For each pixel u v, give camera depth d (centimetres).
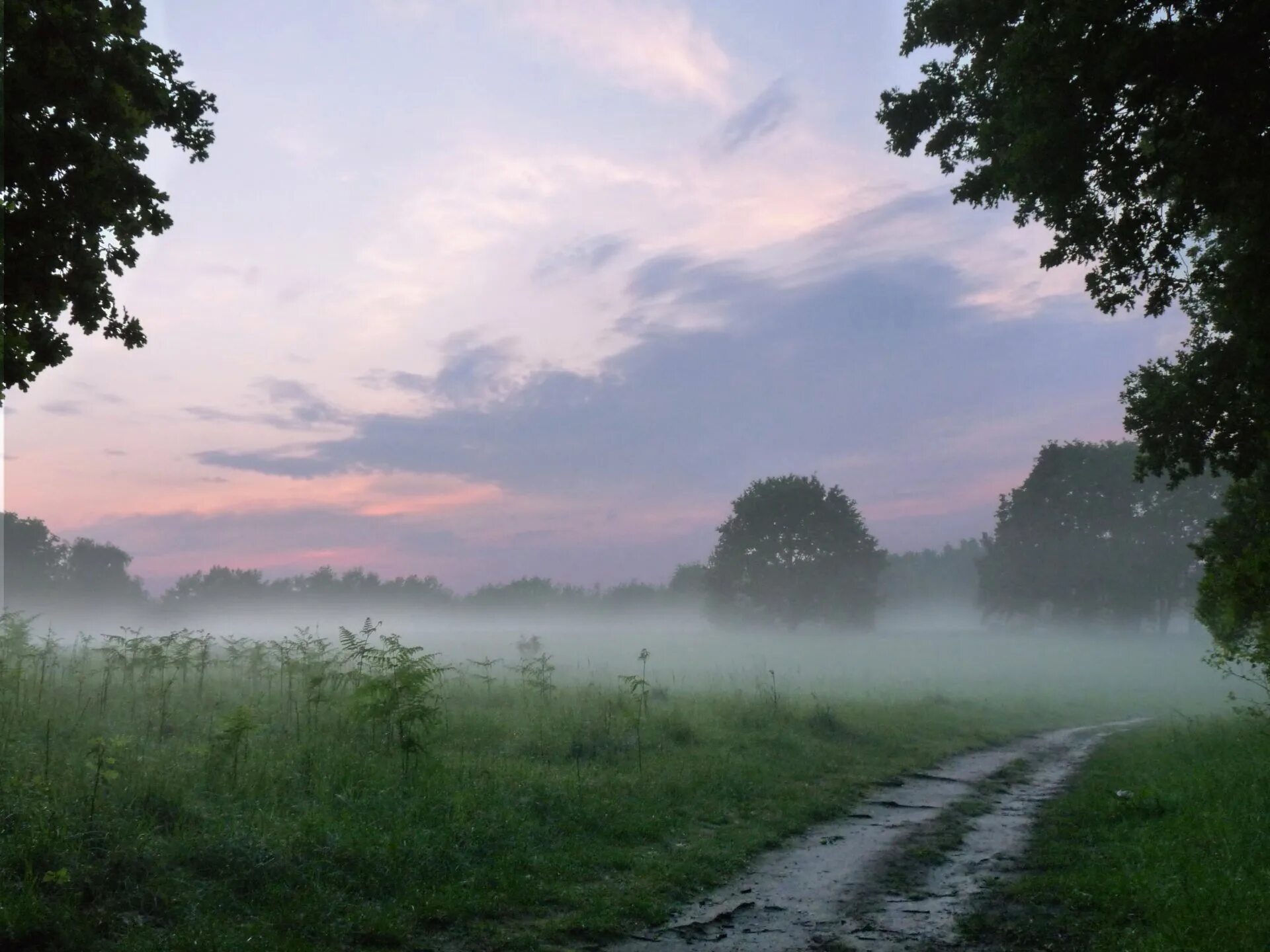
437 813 972
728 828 1115
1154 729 2728
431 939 694
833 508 8612
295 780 1037
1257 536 1600
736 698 2361
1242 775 1341
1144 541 7944
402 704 1263
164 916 657
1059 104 1026
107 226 874
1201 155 978
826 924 778
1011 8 1170
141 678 1833
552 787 1138
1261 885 788
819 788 1408
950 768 1753
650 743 1594
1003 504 8606
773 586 8588
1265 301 1116
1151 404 1523
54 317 859
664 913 793
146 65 880
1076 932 737
